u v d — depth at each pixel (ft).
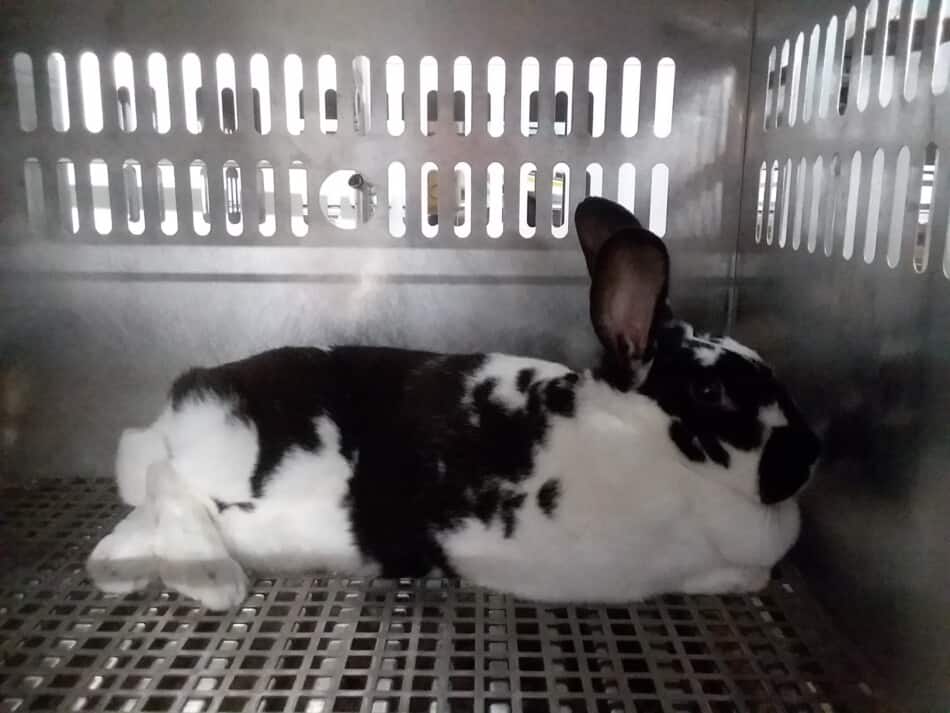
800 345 1.69
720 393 1.62
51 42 1.85
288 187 1.96
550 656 1.42
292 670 1.36
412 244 2.00
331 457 1.74
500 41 1.90
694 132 1.96
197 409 1.76
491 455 1.71
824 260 1.58
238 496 1.74
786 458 1.56
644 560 1.64
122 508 1.90
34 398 1.97
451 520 1.70
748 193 1.97
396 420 1.77
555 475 1.68
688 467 1.64
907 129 1.27
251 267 1.99
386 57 1.90
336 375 1.82
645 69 1.92
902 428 1.27
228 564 1.63
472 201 1.98
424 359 1.87
